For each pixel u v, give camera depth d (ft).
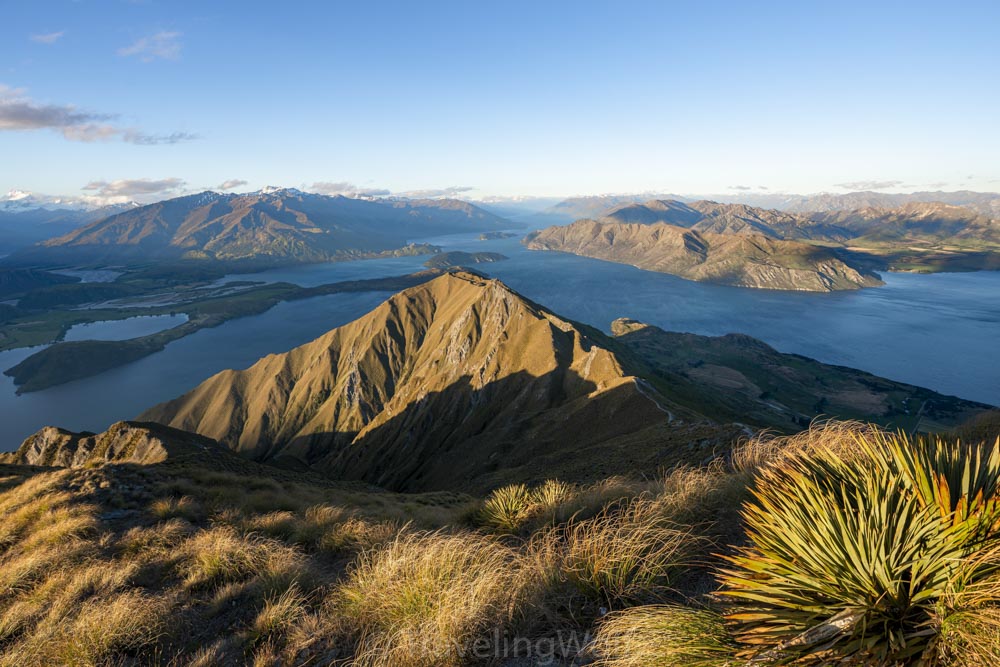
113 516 39.06
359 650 16.37
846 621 10.77
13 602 24.85
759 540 13.87
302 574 23.75
